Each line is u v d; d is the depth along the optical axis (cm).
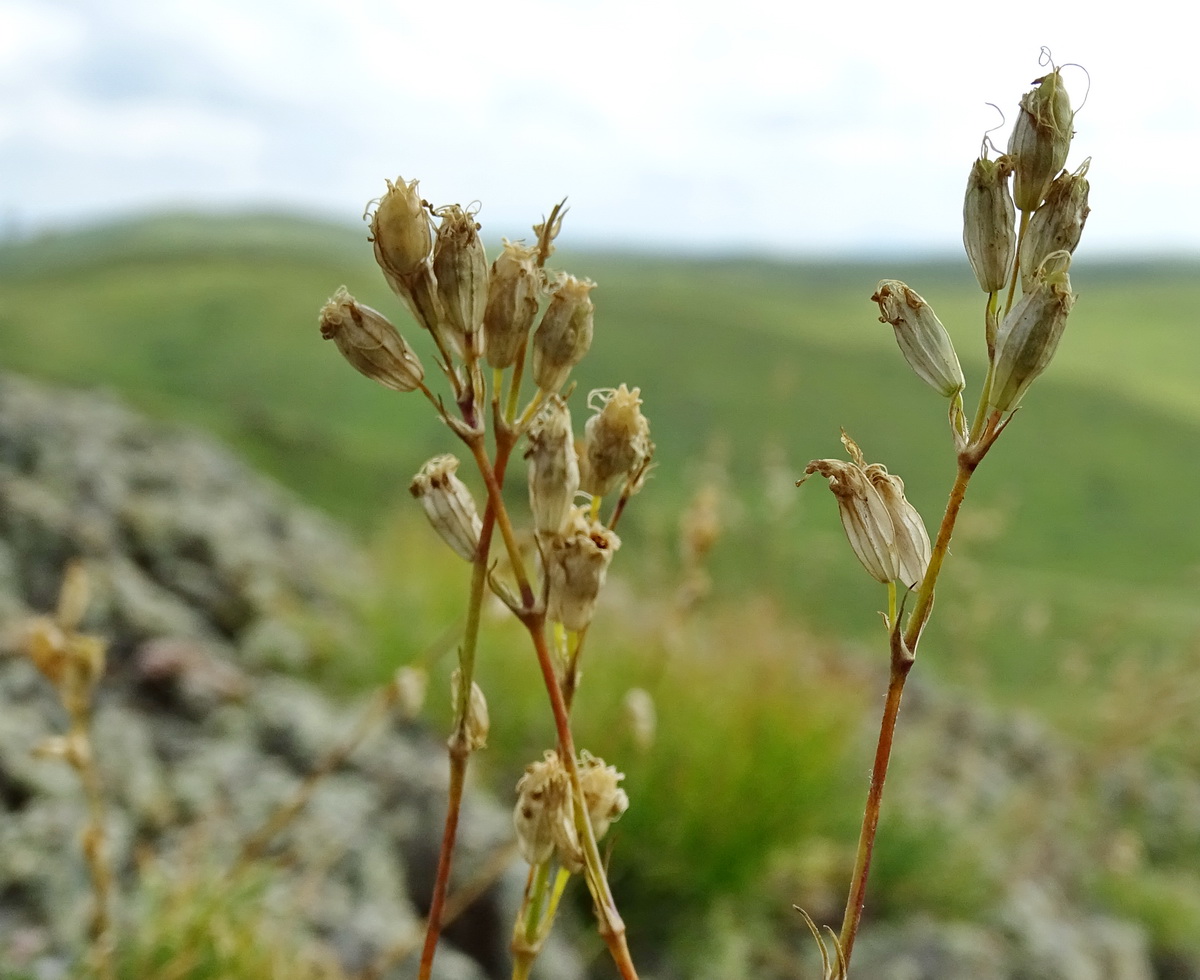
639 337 6488
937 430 4416
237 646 595
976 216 107
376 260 107
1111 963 541
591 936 425
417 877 405
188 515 729
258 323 6156
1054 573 2500
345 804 418
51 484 712
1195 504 3681
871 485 113
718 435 659
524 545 173
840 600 988
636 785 455
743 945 443
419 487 121
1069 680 887
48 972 288
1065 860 646
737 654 573
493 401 108
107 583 574
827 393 5119
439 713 534
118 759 418
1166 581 2525
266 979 287
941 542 101
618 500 122
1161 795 794
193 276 8250
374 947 340
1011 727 811
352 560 947
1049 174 105
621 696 499
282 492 1123
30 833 346
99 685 484
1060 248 104
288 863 342
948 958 452
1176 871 711
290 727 477
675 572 710
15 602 537
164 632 550
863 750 631
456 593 636
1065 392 5825
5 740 395
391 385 110
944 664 982
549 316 109
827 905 489
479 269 106
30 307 6500
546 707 531
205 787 414
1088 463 4212
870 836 100
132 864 352
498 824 435
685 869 440
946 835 539
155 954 285
